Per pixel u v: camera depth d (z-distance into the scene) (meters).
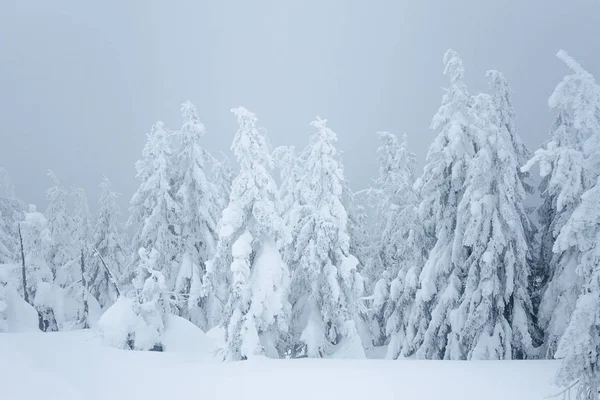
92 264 38.97
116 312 21.36
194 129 31.38
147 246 30.00
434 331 21.84
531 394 11.30
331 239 21.31
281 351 20.22
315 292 21.16
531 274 21.41
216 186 34.25
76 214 42.34
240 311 19.16
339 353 20.59
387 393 11.70
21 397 10.88
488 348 19.44
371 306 29.94
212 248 30.08
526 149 22.50
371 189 32.34
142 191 30.75
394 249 28.34
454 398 11.16
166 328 23.55
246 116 20.81
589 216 8.93
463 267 21.44
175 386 12.88
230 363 16.44
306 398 11.67
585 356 7.98
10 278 27.55
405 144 30.78
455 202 23.05
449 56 23.30
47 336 17.81
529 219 22.83
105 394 11.80
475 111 22.14
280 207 21.39
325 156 21.80
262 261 20.00
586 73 10.94
